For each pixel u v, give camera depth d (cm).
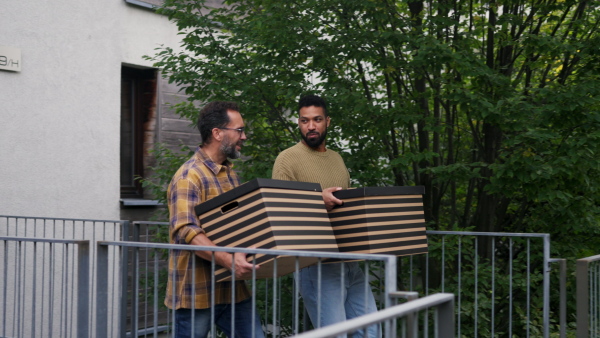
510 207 649
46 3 666
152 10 768
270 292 577
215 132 334
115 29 730
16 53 640
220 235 302
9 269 626
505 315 630
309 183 308
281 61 596
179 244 313
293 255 270
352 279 368
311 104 364
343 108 584
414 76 598
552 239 634
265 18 580
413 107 587
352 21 591
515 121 532
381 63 581
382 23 583
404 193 350
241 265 289
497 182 550
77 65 693
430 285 616
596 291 408
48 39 668
